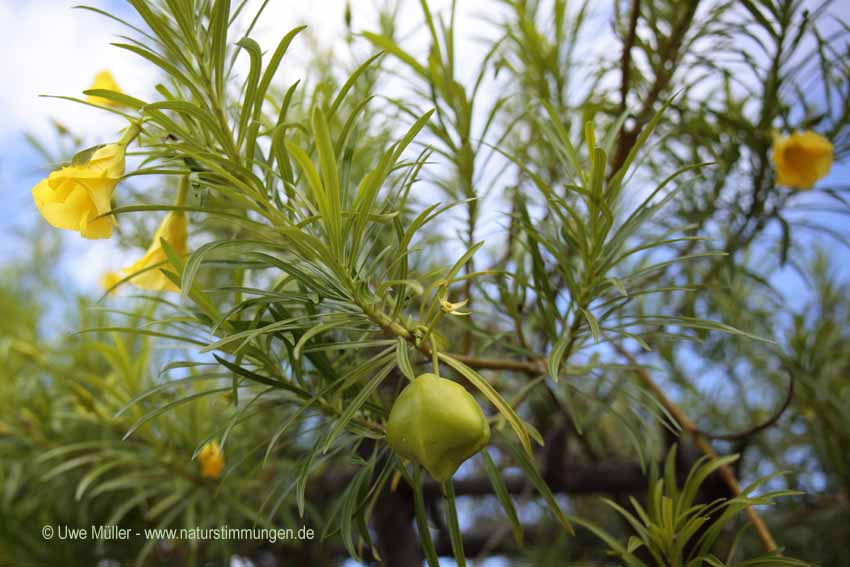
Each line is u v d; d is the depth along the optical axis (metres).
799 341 0.67
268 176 0.36
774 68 0.53
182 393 0.61
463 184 0.53
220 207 0.47
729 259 0.56
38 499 0.73
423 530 0.36
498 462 0.80
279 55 0.33
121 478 0.59
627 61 0.53
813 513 0.74
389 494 0.70
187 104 0.33
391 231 0.50
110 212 0.32
